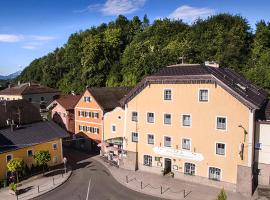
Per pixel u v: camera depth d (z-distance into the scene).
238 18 86.50
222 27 84.00
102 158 54.06
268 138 37.69
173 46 80.94
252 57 77.25
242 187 36.88
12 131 46.72
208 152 39.47
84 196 37.50
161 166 44.12
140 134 45.66
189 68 42.41
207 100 38.91
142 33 100.38
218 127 38.50
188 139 41.03
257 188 38.25
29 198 36.81
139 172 45.66
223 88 37.34
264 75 64.69
